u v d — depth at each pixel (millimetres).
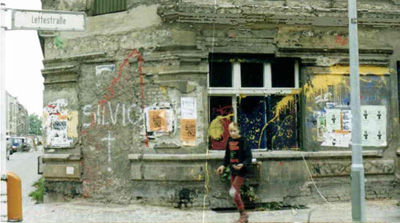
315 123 10555
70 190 10984
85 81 10914
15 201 6223
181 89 9930
